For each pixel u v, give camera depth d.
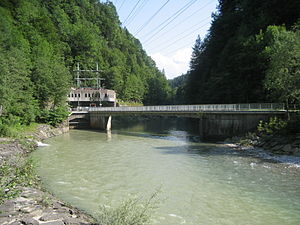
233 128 32.06
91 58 116.94
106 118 52.94
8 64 36.91
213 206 11.62
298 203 11.80
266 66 37.44
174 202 12.15
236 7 65.62
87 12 158.88
